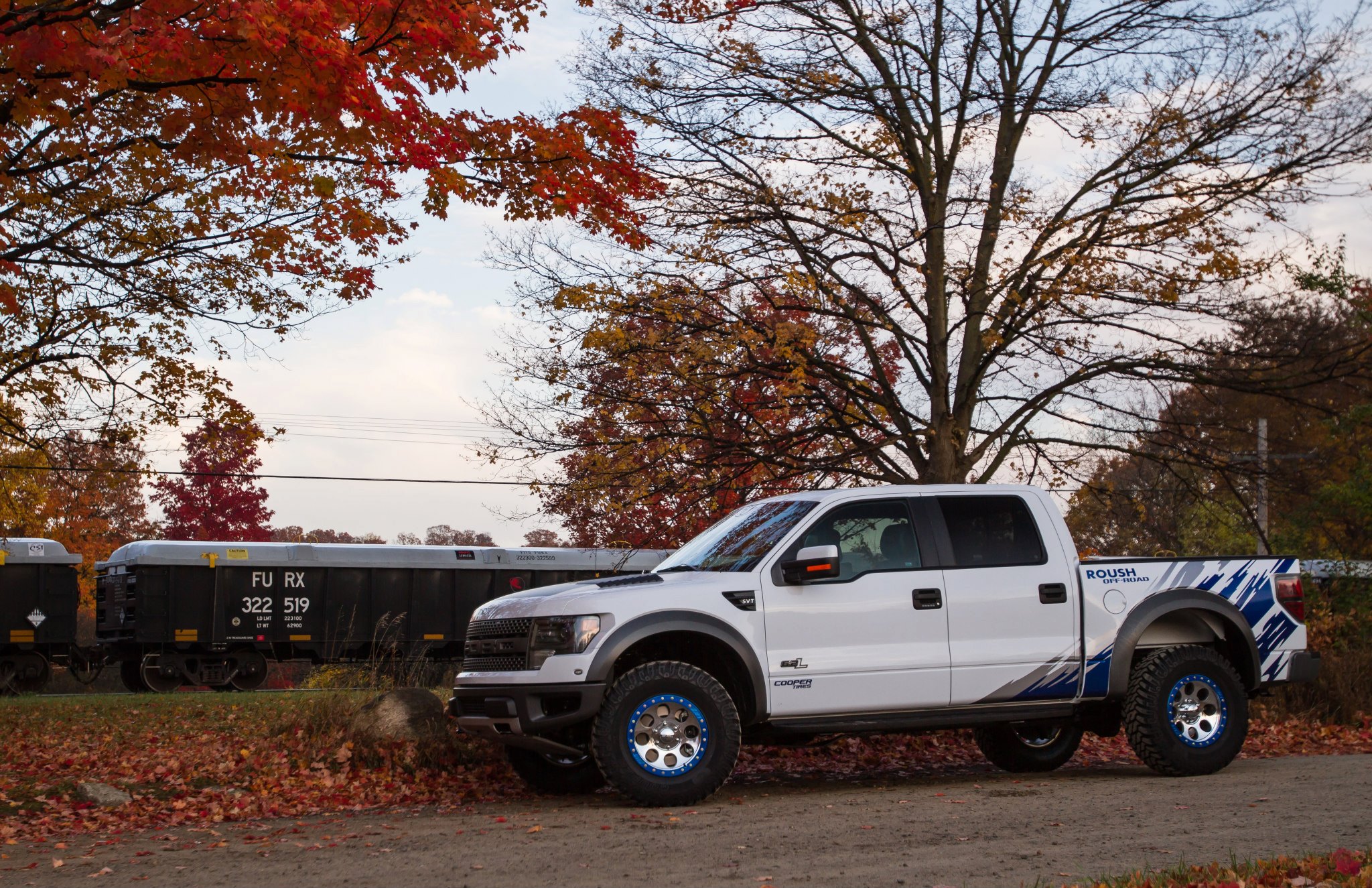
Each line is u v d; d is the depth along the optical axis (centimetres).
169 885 586
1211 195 1446
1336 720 1298
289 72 874
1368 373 1512
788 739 861
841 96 1462
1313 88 1425
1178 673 890
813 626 821
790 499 899
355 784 931
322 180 1114
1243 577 927
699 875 573
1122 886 509
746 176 1488
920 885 545
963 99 1477
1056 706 873
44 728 1432
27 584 2569
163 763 1066
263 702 1648
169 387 1575
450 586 2816
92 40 821
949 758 1096
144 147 1193
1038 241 1447
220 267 1459
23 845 718
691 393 1437
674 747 782
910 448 1495
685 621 791
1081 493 1633
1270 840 628
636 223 1274
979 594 859
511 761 902
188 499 4069
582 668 774
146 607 2522
